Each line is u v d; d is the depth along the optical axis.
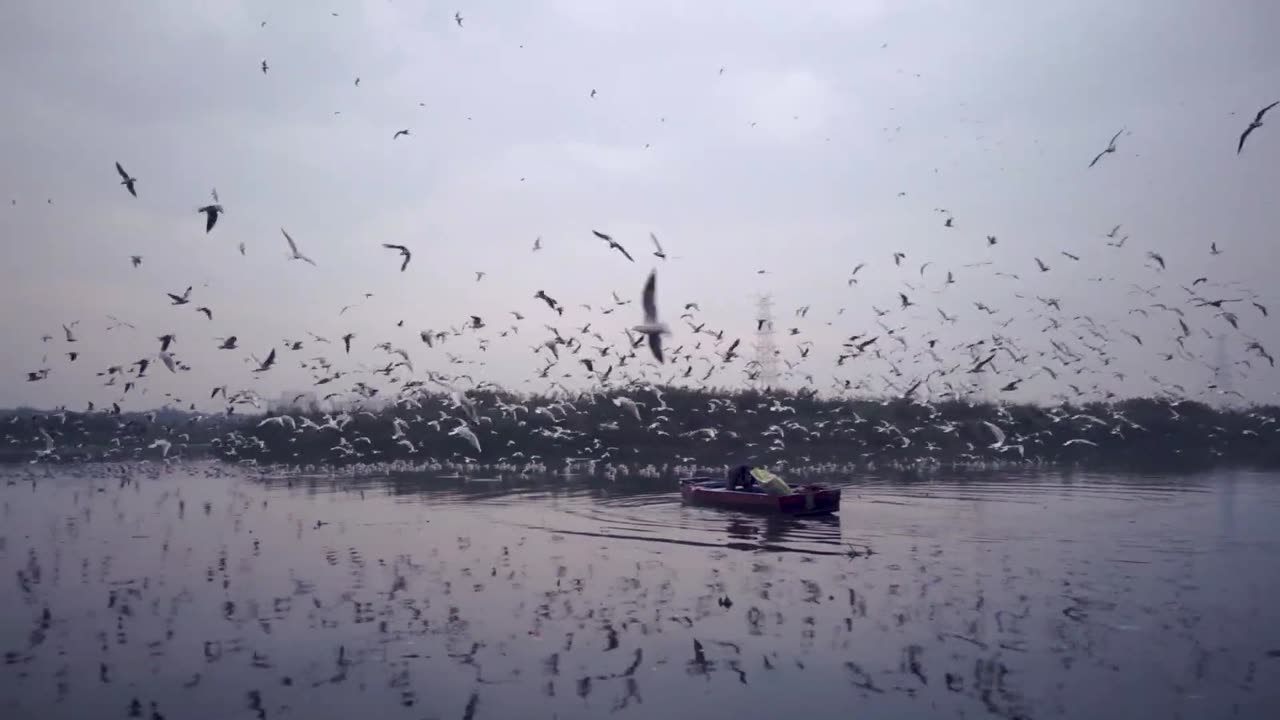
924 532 29.97
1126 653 16.62
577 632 17.81
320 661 16.22
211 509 36.59
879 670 15.70
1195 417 62.62
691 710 13.95
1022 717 13.79
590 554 25.77
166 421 66.00
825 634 17.70
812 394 63.50
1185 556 25.48
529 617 18.83
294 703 14.35
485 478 49.91
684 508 36.34
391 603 20.02
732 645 17.00
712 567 23.86
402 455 58.41
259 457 60.53
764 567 23.78
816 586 21.56
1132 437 59.97
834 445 57.75
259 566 24.19
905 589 21.30
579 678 15.31
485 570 23.47
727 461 55.75
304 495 41.84
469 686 14.97
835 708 14.06
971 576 22.70
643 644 17.06
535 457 54.25
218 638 17.61
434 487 45.25
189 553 26.17
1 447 69.94
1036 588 21.34
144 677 15.52
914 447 57.16
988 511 35.38
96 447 66.50
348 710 14.05
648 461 55.19
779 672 15.59
